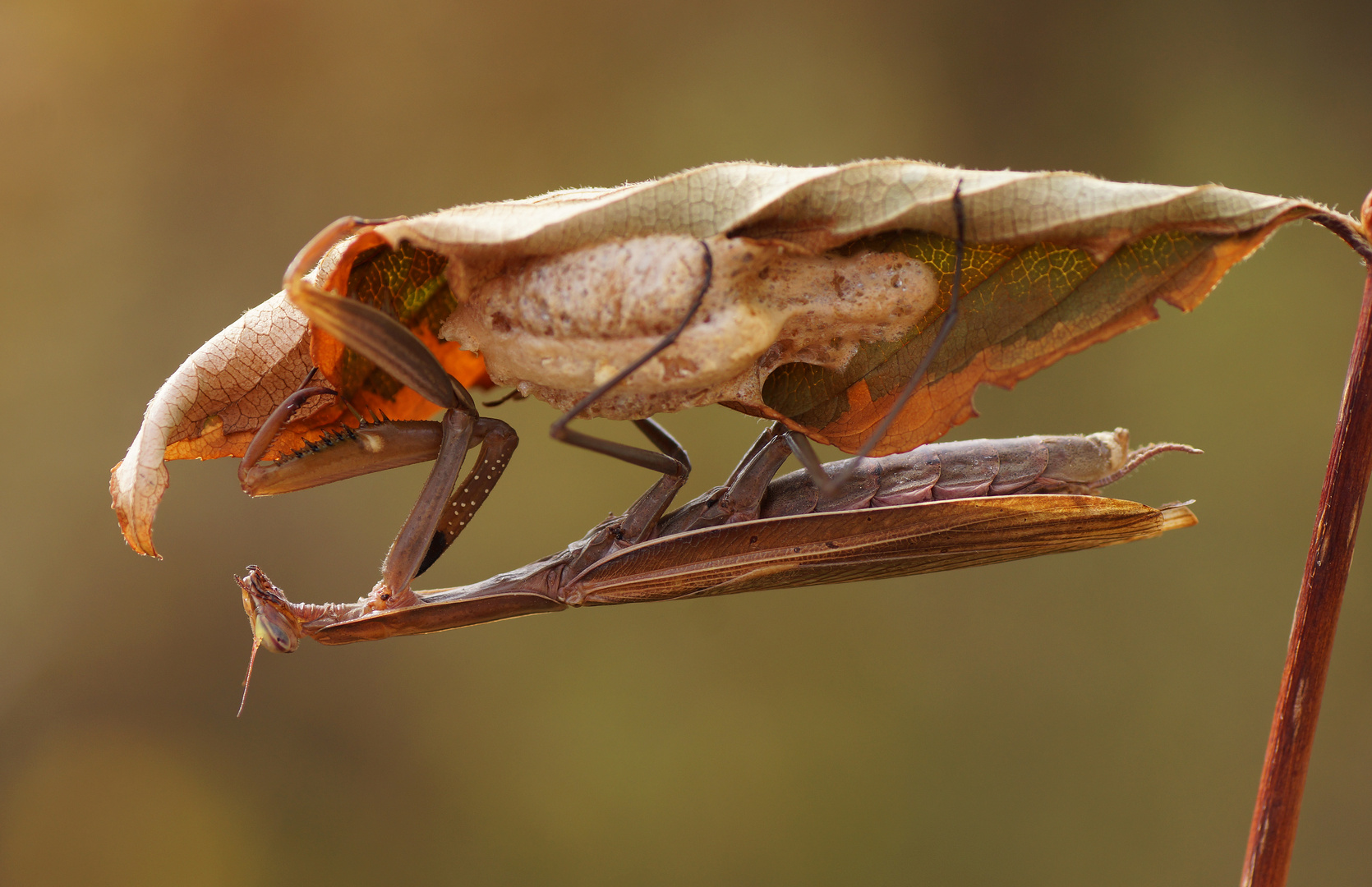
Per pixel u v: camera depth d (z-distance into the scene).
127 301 0.84
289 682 0.82
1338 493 0.31
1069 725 0.80
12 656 0.78
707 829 0.81
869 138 0.89
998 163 0.88
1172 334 0.82
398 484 0.85
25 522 0.80
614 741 0.82
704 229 0.31
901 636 0.83
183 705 0.80
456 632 0.84
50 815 0.77
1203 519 0.80
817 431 0.32
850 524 0.32
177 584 0.81
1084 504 0.32
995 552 0.32
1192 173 0.83
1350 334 0.79
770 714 0.83
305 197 0.88
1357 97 0.81
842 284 0.31
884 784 0.81
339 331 0.31
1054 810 0.79
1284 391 0.80
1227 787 0.76
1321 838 0.77
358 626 0.33
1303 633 0.32
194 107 0.86
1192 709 0.78
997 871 0.78
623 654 0.84
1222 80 0.83
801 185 0.31
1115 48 0.85
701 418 0.87
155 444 0.32
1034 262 0.31
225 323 0.85
